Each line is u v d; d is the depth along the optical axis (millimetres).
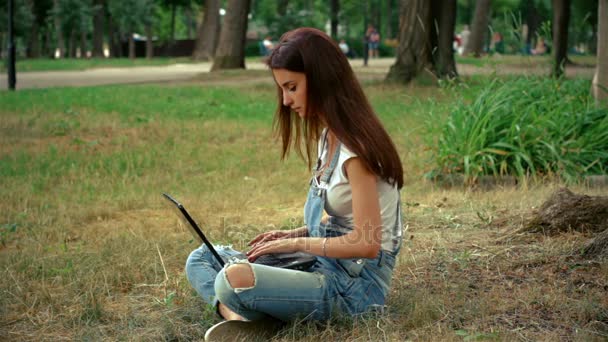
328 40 3172
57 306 4105
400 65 19688
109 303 4211
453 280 4340
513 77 8766
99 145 10578
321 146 3373
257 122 13117
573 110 8172
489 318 3689
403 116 13141
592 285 4105
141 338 3639
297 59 3141
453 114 8250
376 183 3244
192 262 3682
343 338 3385
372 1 61438
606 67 8906
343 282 3434
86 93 17266
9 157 9461
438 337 3410
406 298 3955
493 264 4594
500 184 7512
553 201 5309
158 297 4277
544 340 3381
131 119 13133
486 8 40562
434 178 7801
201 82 22781
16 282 4426
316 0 61188
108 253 5129
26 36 48219
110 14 57656
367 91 17750
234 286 3258
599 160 7848
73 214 6664
